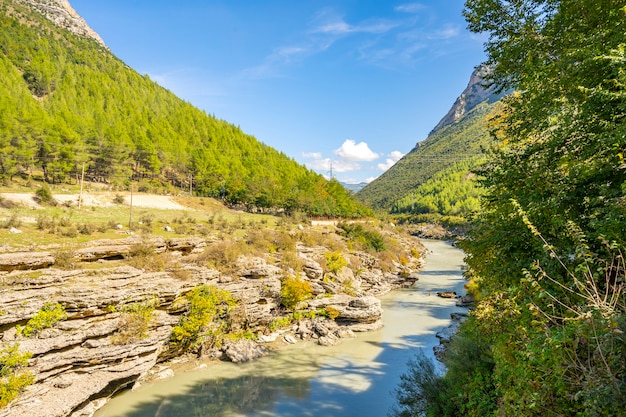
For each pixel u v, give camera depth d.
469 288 54.62
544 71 12.77
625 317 5.15
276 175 129.75
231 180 93.56
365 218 120.50
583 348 6.38
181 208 75.94
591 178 10.20
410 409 20.62
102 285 28.39
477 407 14.84
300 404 25.25
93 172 86.94
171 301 31.78
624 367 5.35
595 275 6.49
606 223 7.73
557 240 10.93
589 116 10.38
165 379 28.84
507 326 11.44
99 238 41.22
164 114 152.12
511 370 10.38
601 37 10.52
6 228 38.16
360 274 59.94
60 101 116.38
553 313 8.15
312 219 90.62
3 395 19.86
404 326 43.00
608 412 5.40
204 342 33.56
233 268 39.62
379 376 29.56
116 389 25.80
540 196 11.88
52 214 50.19
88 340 25.38
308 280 47.00
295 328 40.25
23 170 75.94
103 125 98.38
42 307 24.98
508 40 15.95
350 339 38.41
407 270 75.06
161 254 37.47
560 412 6.94
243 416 23.73
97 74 150.50
